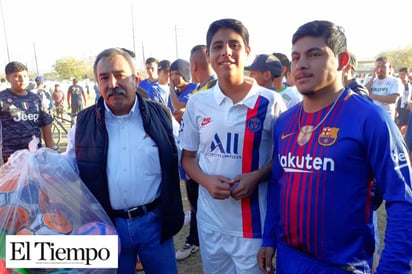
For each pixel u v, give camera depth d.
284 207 1.58
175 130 2.32
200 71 3.42
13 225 1.60
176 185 2.08
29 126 4.01
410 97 8.02
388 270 1.29
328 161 1.39
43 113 4.20
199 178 1.96
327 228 1.42
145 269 2.08
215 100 1.92
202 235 2.12
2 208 1.62
